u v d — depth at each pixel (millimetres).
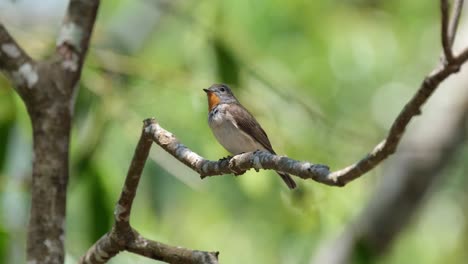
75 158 11359
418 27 18547
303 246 14172
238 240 15445
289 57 16312
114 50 15969
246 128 11016
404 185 14984
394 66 18094
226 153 12523
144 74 12484
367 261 12547
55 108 7613
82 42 7875
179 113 12828
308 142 13125
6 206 11211
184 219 15102
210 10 14141
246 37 15438
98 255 7371
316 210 12273
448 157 15305
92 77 12055
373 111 17719
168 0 15078
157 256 7168
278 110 13406
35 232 7445
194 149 12711
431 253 17781
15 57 7527
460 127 15352
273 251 14977
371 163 5398
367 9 18109
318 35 16578
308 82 16766
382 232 14906
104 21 16484
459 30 16844
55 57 7781
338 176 5535
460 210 18453
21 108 11578
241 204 14555
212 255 6980
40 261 7387
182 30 15492
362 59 17359
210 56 13266
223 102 11344
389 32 18234
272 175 12367
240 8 15211
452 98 15539
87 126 11664
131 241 7227
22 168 12156
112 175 11594
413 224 16875
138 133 12102
